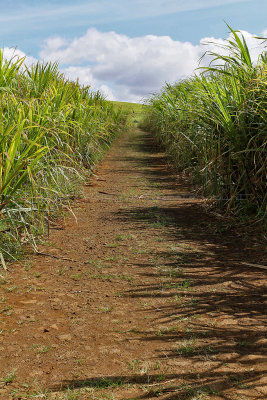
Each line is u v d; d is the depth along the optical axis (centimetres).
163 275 282
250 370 168
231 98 461
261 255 318
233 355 180
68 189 519
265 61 461
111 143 1251
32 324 213
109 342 194
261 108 411
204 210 473
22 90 508
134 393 155
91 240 365
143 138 1505
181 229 401
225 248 341
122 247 345
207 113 471
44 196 378
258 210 403
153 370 170
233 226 400
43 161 412
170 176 749
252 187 418
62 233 386
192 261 311
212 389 156
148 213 469
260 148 410
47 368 173
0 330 207
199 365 173
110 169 821
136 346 190
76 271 291
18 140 298
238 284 265
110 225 416
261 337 196
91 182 667
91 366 174
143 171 805
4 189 292
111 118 1278
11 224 322
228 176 447
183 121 729
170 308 231
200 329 205
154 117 1302
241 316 219
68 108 551
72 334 202
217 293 251
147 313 225
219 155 430
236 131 431
